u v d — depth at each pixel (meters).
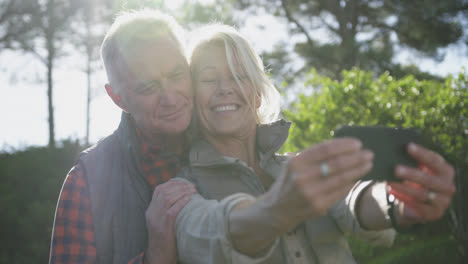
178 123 1.45
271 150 1.43
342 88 5.53
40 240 5.96
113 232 1.44
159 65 1.40
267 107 1.55
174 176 1.52
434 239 7.34
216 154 1.36
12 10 16.45
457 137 4.95
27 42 16.84
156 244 1.21
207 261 1.00
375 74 13.42
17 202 6.14
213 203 1.11
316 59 14.51
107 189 1.48
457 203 5.40
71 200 1.45
